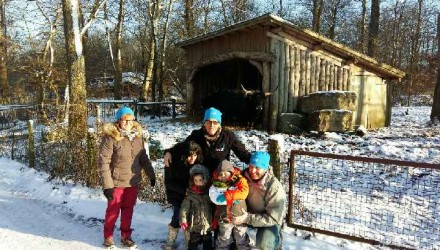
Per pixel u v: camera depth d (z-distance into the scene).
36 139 10.32
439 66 16.47
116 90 27.14
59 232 5.38
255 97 14.13
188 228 4.34
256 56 14.46
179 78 30.34
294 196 5.89
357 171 7.70
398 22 44.06
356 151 9.95
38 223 5.71
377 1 21.92
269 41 14.05
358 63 15.37
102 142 4.71
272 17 13.10
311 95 13.95
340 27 37.03
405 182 7.07
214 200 4.07
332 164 8.02
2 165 9.16
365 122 15.67
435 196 6.36
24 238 5.15
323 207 5.87
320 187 6.77
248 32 14.88
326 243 4.74
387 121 16.59
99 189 6.97
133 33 30.19
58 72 19.78
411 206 5.94
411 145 10.79
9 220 5.81
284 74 14.16
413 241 4.82
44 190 7.16
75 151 7.64
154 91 25.14
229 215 4.13
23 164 9.16
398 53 44.31
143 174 6.50
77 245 4.95
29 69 20.69
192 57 18.33
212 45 16.92
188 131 13.59
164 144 10.41
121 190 4.80
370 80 15.81
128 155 4.77
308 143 11.23
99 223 5.70
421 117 20.39
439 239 4.88
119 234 5.26
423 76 35.28
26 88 25.08
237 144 4.62
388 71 15.91
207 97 17.59
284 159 8.55
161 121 17.72
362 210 5.78
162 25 27.50
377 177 7.35
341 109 13.61
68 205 6.40
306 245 4.68
